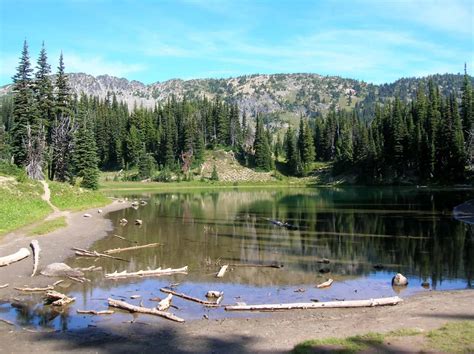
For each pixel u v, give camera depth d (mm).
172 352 13406
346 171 137625
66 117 78688
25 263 25344
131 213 54375
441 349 12133
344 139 145750
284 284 22062
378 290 20953
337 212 54219
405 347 12461
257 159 153875
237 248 31188
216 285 21844
